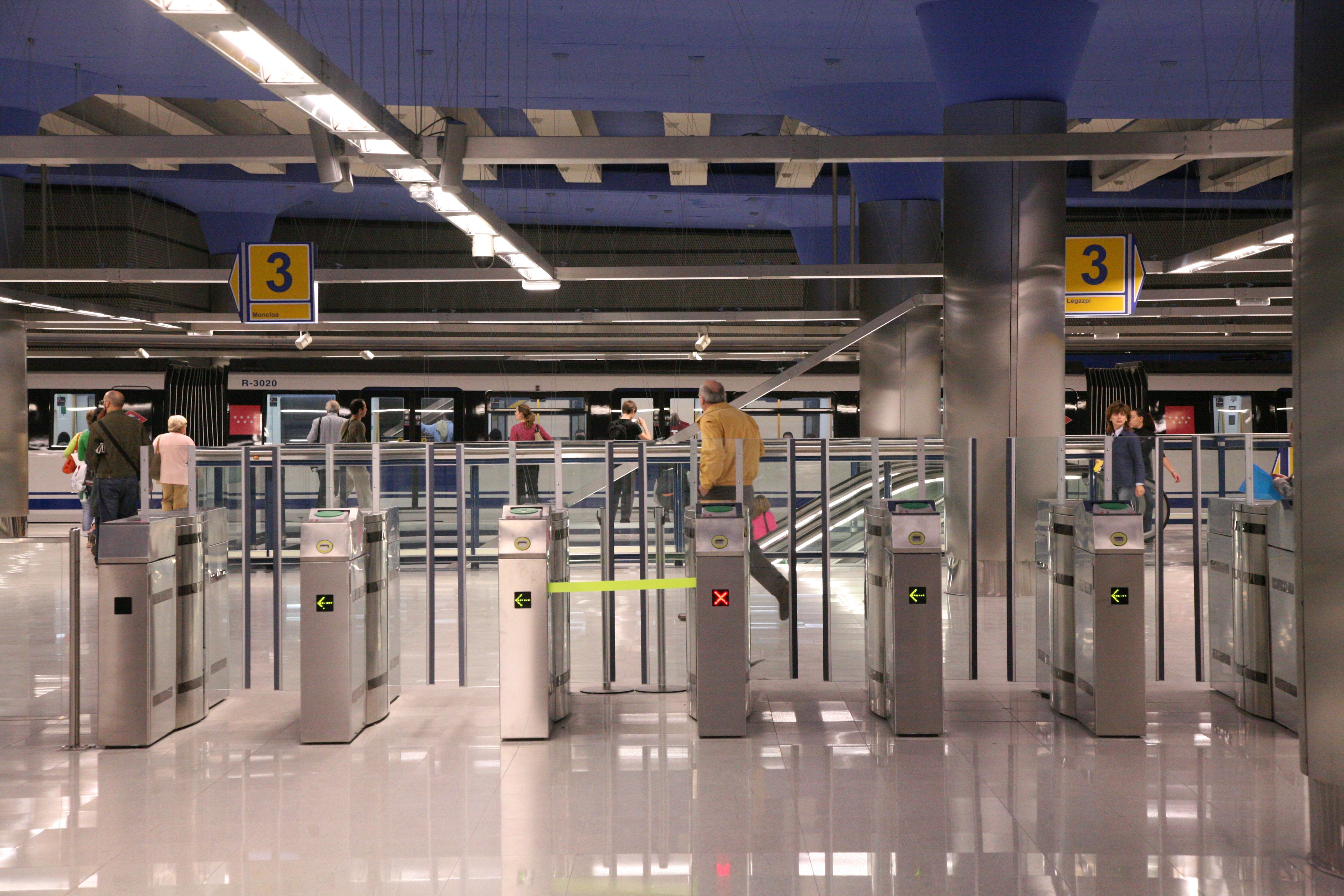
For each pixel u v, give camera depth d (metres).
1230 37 12.64
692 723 6.30
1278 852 4.33
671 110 16.22
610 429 19.34
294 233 25.81
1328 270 4.07
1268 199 22.78
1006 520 7.31
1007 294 11.10
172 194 22.19
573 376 20.50
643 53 13.44
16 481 17.50
